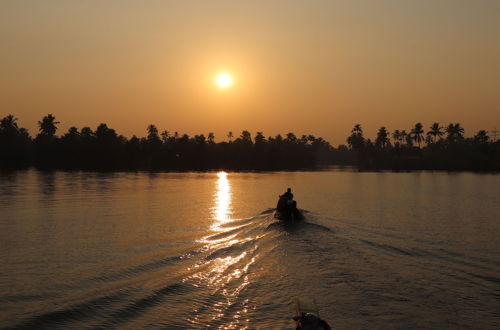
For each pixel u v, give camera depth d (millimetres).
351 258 14023
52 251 15344
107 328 8109
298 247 15555
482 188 58125
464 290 10781
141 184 58781
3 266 13055
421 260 14023
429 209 31188
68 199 36125
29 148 155375
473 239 18344
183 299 9828
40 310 8969
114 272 12195
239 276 11750
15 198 36562
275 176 97250
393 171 143250
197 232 19453
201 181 70312
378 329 8289
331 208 31688
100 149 145500
